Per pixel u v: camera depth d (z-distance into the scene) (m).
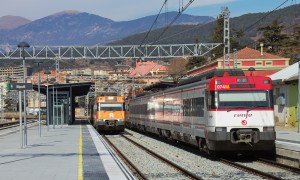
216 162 21.20
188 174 16.67
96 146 26.47
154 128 39.69
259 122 20.77
